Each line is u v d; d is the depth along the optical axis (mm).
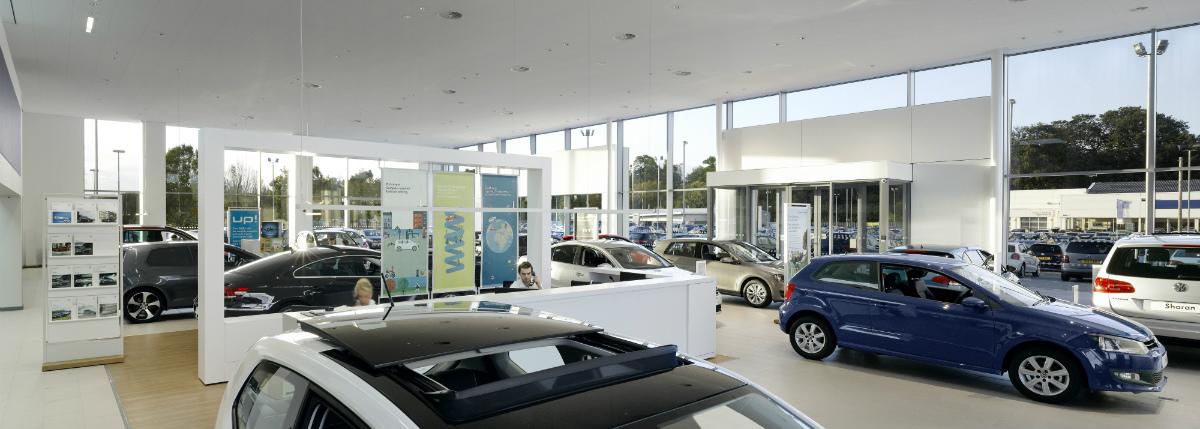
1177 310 6480
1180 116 11430
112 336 6828
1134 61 11875
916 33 11477
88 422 4945
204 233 5750
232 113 19531
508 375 2266
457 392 1456
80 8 9742
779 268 11312
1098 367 5195
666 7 9859
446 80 15125
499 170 7910
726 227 16453
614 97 17531
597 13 10117
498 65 13656
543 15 10219
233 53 12453
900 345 6297
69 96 16781
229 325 5945
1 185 9508
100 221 6836
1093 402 5523
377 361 1704
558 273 10531
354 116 20266
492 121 21516
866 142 15234
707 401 1721
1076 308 5879
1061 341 5363
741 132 17859
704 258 12133
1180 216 11484
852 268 6871
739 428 1688
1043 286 12711
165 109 18812
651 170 21016
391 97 17141
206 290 5812
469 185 7469
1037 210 13117
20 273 11117
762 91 16984
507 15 10211
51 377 6203
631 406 1598
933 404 5492
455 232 7332
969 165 13562
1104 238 12352
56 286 6598
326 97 17062
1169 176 11586
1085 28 11344
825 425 4980
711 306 7215
